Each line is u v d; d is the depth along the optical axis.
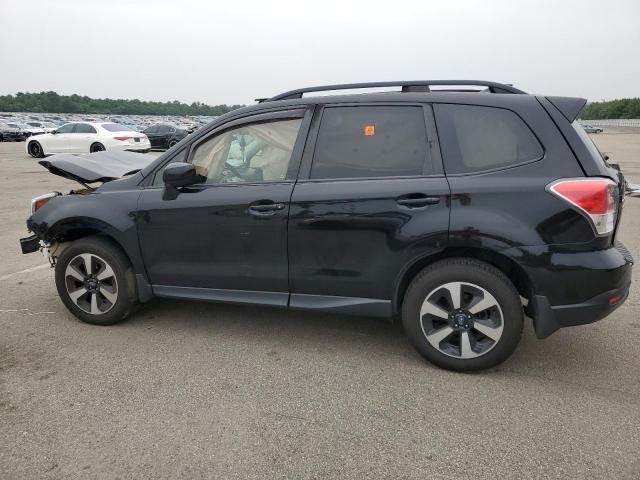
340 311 3.23
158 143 24.67
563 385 2.92
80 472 2.24
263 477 2.20
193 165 3.36
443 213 2.90
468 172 2.93
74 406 2.75
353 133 3.20
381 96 3.22
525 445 2.38
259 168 3.39
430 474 2.20
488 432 2.49
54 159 4.23
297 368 3.17
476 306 2.94
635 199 9.44
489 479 2.16
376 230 3.03
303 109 3.34
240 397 2.83
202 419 2.62
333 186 3.13
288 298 3.35
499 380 2.99
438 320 3.07
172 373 3.11
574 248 2.73
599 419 2.58
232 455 2.34
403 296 3.22
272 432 2.51
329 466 2.26
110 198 3.67
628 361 3.21
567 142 2.81
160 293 3.68
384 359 3.28
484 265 2.92
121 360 3.29
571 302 2.79
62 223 3.75
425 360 3.25
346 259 3.14
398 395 2.83
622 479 2.15
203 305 4.29
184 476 2.21
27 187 11.59
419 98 3.13
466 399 2.78
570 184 2.72
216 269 3.46
